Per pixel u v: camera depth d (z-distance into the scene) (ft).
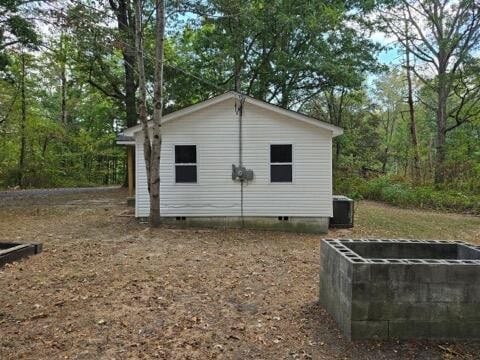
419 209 56.03
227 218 36.32
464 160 71.26
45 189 77.71
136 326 13.50
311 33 61.93
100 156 105.70
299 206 35.99
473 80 70.38
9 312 14.49
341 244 15.16
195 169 36.19
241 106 35.53
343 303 12.98
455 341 12.20
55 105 105.60
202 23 49.16
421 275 12.16
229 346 12.21
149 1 54.08
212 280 19.13
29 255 22.80
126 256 23.63
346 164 83.56
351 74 61.93
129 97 67.15
